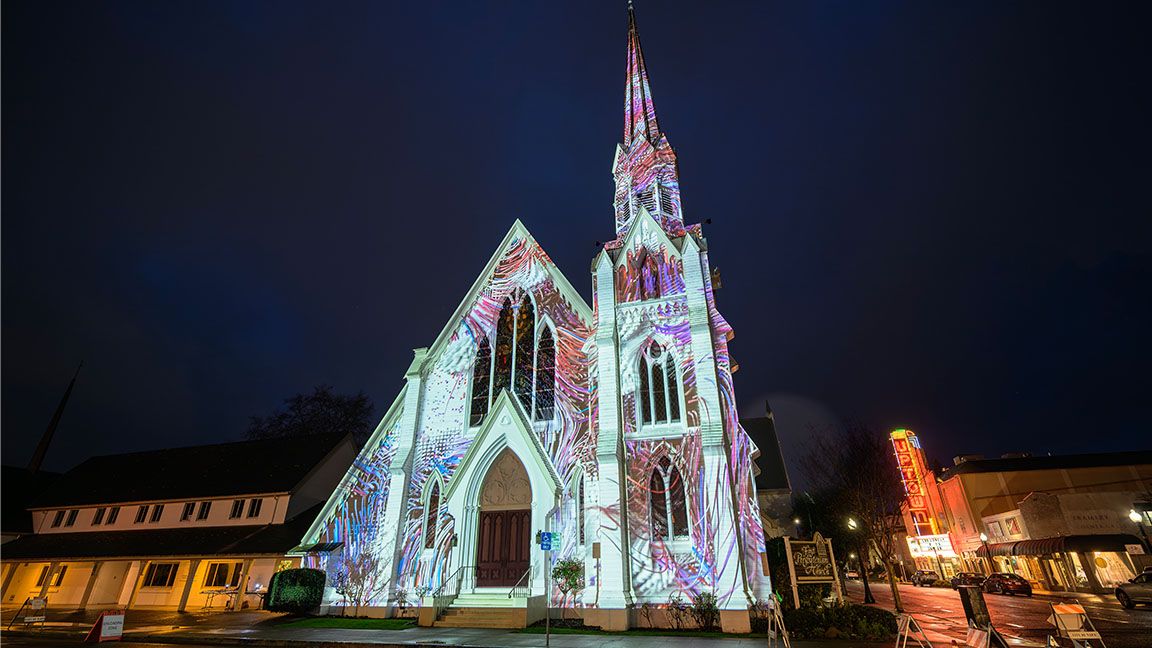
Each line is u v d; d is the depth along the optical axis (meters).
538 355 24.61
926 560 62.62
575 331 24.31
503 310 26.19
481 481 22.31
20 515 38.06
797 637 16.73
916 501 64.62
